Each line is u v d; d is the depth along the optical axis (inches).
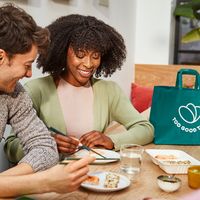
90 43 65.7
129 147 57.7
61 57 71.0
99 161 55.5
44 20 89.3
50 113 69.1
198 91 70.2
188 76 122.5
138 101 126.7
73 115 71.1
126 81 130.3
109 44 71.1
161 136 70.5
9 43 43.4
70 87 72.9
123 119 73.9
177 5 132.6
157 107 70.7
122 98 76.5
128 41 131.5
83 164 42.7
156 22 136.3
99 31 68.8
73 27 68.8
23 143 54.1
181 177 51.6
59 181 41.8
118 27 124.1
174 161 55.2
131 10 133.2
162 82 131.3
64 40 69.1
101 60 75.5
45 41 47.6
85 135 64.1
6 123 55.5
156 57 137.9
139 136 67.8
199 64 145.6
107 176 48.6
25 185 42.0
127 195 44.3
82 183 45.4
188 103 70.2
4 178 42.6
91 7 108.4
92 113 72.5
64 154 58.8
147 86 134.5
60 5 95.0
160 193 45.2
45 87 70.6
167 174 52.3
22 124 54.6
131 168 52.6
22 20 44.8
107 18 117.2
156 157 57.6
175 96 70.1
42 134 53.8
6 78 46.4
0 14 44.3
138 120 71.7
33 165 46.8
